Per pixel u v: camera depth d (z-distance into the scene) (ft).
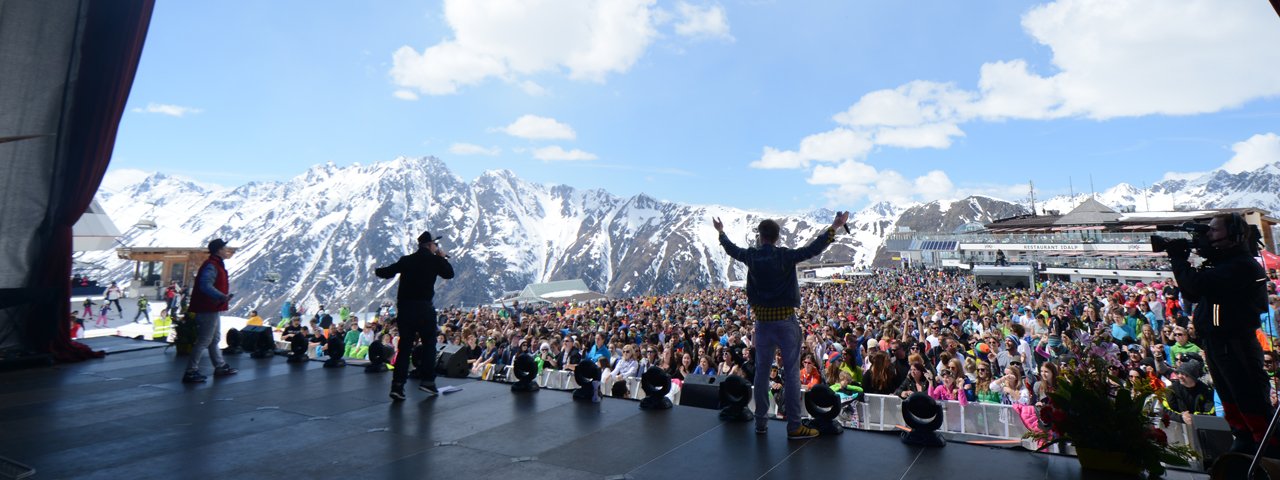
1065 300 80.43
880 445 13.01
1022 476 10.87
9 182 23.82
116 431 14.23
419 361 21.76
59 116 25.34
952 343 35.42
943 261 292.81
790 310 13.84
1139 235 188.44
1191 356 23.91
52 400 17.76
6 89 23.62
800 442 13.28
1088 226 232.12
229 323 93.09
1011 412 23.84
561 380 38.58
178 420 15.35
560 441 13.47
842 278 297.94
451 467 11.65
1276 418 8.82
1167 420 11.43
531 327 55.01
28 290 23.88
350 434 14.03
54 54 25.11
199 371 22.52
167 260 116.78
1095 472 10.99
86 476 10.96
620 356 41.98
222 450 12.71
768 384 14.02
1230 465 9.51
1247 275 10.11
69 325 25.93
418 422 15.17
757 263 13.89
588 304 143.23
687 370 36.14
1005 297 101.65
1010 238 253.85
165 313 75.15
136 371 23.11
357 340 56.85
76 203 25.66
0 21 23.38
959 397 26.23
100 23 26.12
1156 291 79.82
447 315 92.12
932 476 10.96
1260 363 10.15
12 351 23.84
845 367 31.78
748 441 13.43
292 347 25.45
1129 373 23.38
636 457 12.30
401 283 18.43
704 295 162.61
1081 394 11.02
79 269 110.42
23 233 24.36
